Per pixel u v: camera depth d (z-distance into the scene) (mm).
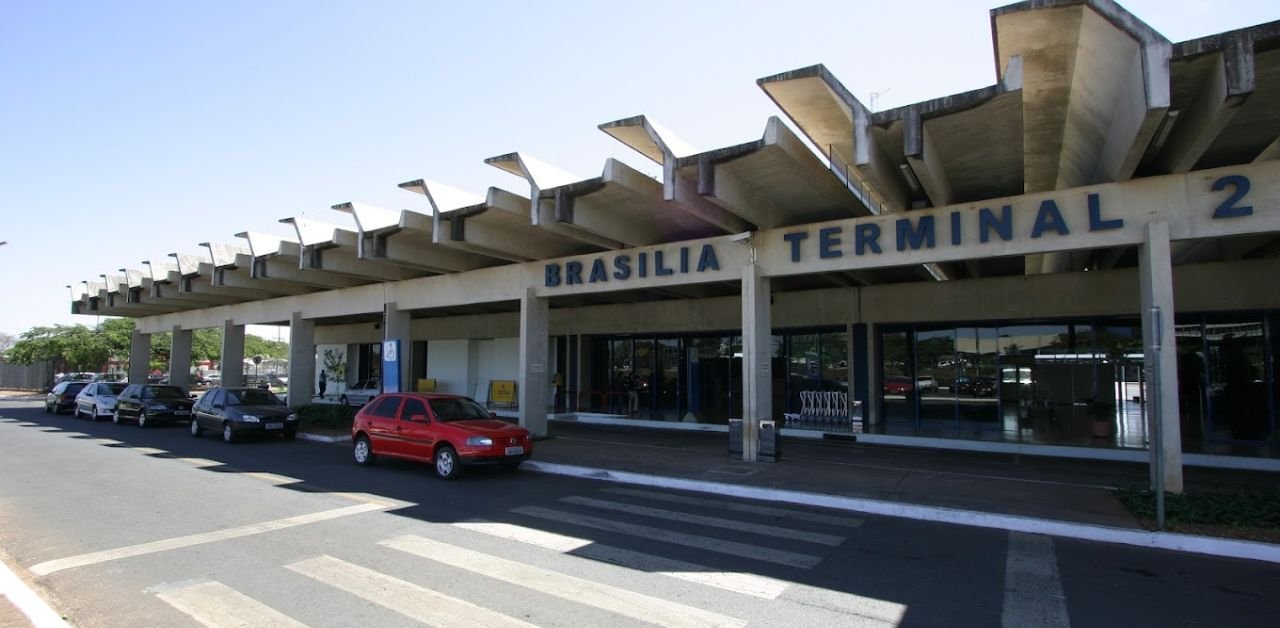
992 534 7953
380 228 15805
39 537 7508
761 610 5273
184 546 7133
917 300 17656
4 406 33875
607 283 15055
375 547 7102
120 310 31391
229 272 21672
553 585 5855
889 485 10562
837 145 11570
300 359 23562
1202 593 5809
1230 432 14367
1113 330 15898
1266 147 9891
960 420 17359
